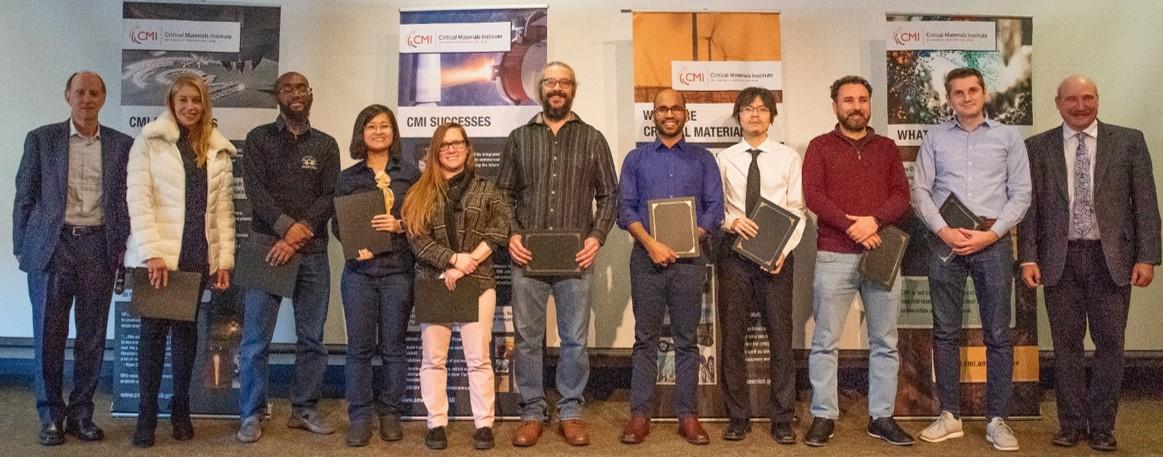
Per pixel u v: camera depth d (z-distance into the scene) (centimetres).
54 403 338
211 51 402
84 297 338
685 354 347
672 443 346
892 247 339
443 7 405
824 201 340
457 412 390
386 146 337
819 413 346
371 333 339
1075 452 336
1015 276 404
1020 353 401
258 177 343
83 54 438
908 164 401
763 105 360
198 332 391
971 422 386
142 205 325
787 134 436
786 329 348
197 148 338
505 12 402
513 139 355
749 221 342
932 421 389
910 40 403
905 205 343
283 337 436
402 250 339
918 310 396
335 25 436
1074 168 343
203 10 402
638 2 436
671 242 338
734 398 352
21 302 445
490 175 398
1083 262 338
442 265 321
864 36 436
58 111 438
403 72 404
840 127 356
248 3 426
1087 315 346
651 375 348
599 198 354
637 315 347
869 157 348
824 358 346
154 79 400
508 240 342
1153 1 439
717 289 380
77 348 341
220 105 401
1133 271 339
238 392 388
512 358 391
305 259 353
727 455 328
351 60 437
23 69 439
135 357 390
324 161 356
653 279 343
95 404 410
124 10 399
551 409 400
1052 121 436
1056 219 342
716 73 401
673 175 349
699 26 402
